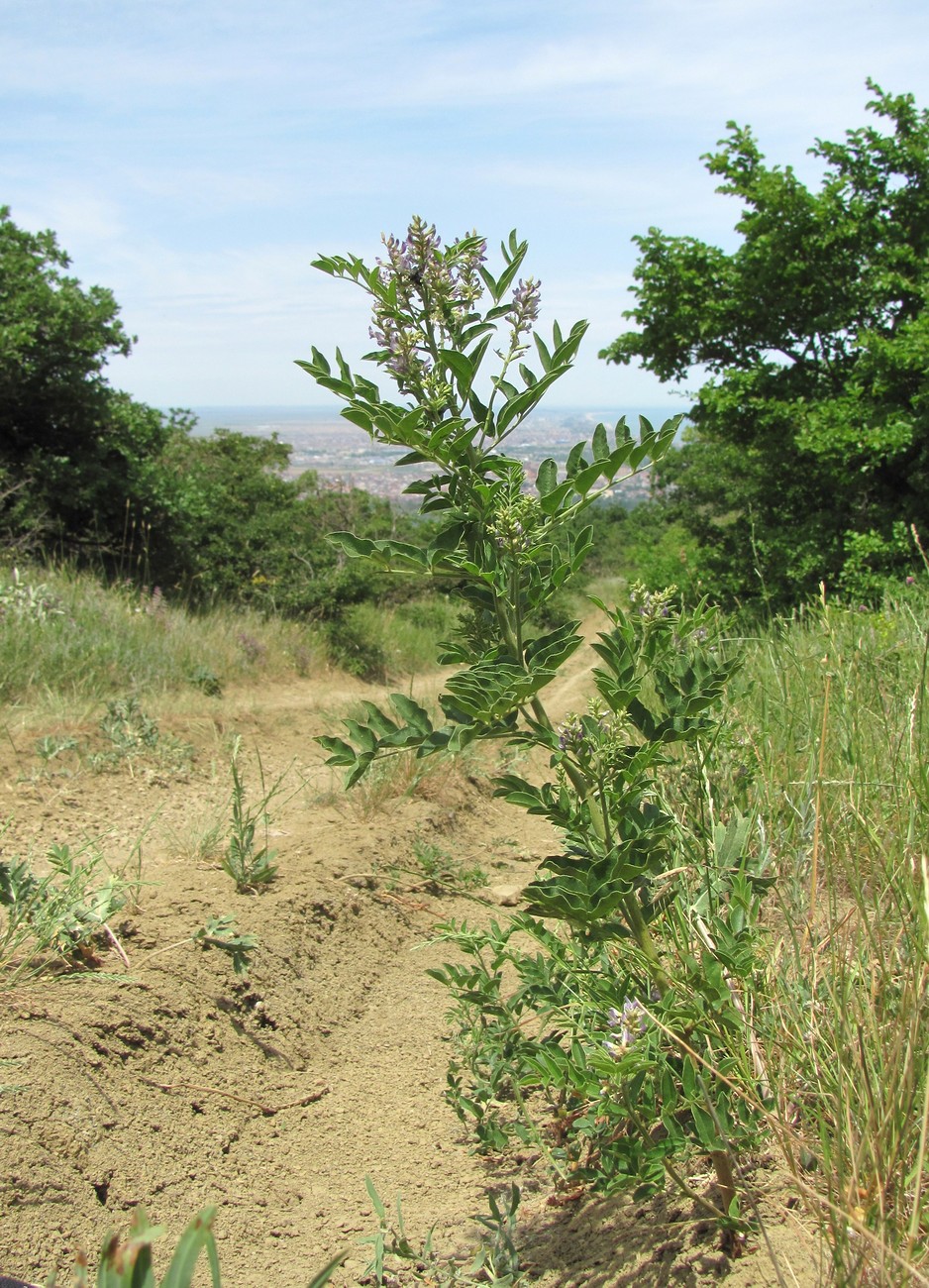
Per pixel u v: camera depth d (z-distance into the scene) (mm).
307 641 14102
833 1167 2045
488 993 2965
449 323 2314
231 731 8344
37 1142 2516
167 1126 2865
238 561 15695
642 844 2236
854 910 2580
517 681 2102
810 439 12695
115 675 9078
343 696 11219
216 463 19609
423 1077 3467
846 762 3514
